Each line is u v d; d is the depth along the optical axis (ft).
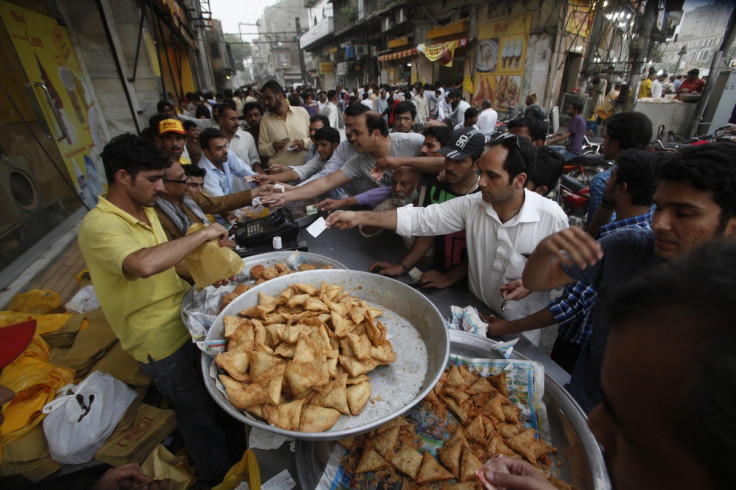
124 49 20.63
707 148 2.82
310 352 3.98
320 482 3.23
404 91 41.19
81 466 5.76
